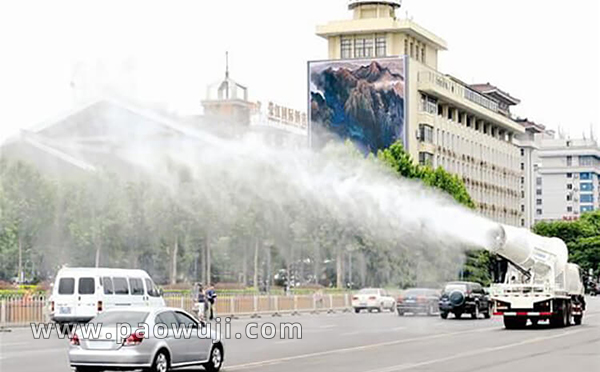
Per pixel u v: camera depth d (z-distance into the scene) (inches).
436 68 5118.1
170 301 2111.2
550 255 1712.6
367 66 4480.8
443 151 4722.0
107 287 1549.0
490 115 5339.6
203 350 938.7
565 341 1390.3
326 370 956.6
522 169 7500.0
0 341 1411.2
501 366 989.8
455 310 2191.2
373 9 4746.6
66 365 1012.5
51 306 1546.5
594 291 6003.9
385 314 2551.7
